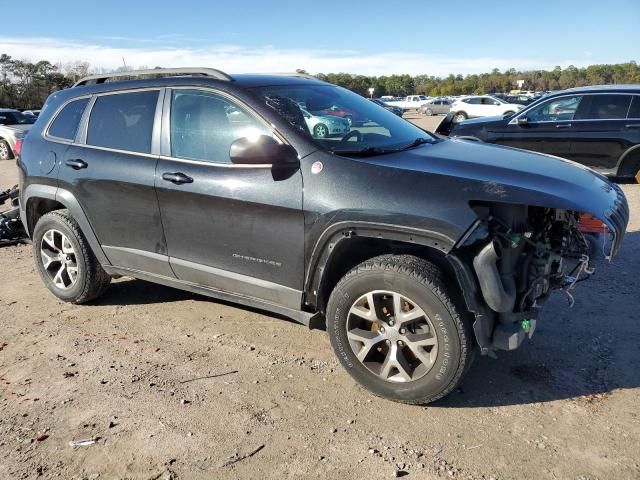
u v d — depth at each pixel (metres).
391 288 3.12
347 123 3.83
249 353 3.94
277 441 2.97
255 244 3.61
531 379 3.49
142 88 4.24
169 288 5.23
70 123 4.68
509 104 32.12
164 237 4.07
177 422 3.15
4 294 5.22
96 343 4.16
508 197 2.91
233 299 3.91
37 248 4.93
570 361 3.68
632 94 9.13
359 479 2.68
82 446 2.97
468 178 3.07
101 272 4.71
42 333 4.35
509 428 3.01
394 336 3.19
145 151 4.12
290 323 4.41
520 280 3.15
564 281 3.44
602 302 4.54
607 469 2.67
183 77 4.07
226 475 2.73
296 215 3.38
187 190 3.80
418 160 3.37
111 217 4.32
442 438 2.95
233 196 3.59
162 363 3.83
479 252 2.94
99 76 4.68
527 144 10.13
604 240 3.42
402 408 3.24
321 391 3.44
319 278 3.41
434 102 46.31
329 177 3.29
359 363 3.32
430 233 2.98
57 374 3.72
